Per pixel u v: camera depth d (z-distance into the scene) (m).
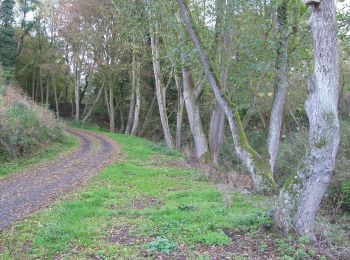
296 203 7.30
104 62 39.66
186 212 9.44
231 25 14.78
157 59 25.62
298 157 17.58
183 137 34.59
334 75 7.21
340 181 12.04
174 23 15.99
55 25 44.75
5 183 13.87
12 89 29.92
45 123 23.67
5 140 17.83
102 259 6.57
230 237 7.56
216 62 15.48
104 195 11.85
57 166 17.72
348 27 13.03
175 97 39.09
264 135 25.64
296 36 13.81
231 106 13.25
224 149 22.44
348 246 7.19
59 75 50.75
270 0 13.49
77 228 8.21
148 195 12.00
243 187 13.34
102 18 37.53
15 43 47.56
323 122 7.13
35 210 10.14
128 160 20.09
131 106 39.69
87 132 37.59
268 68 13.94
